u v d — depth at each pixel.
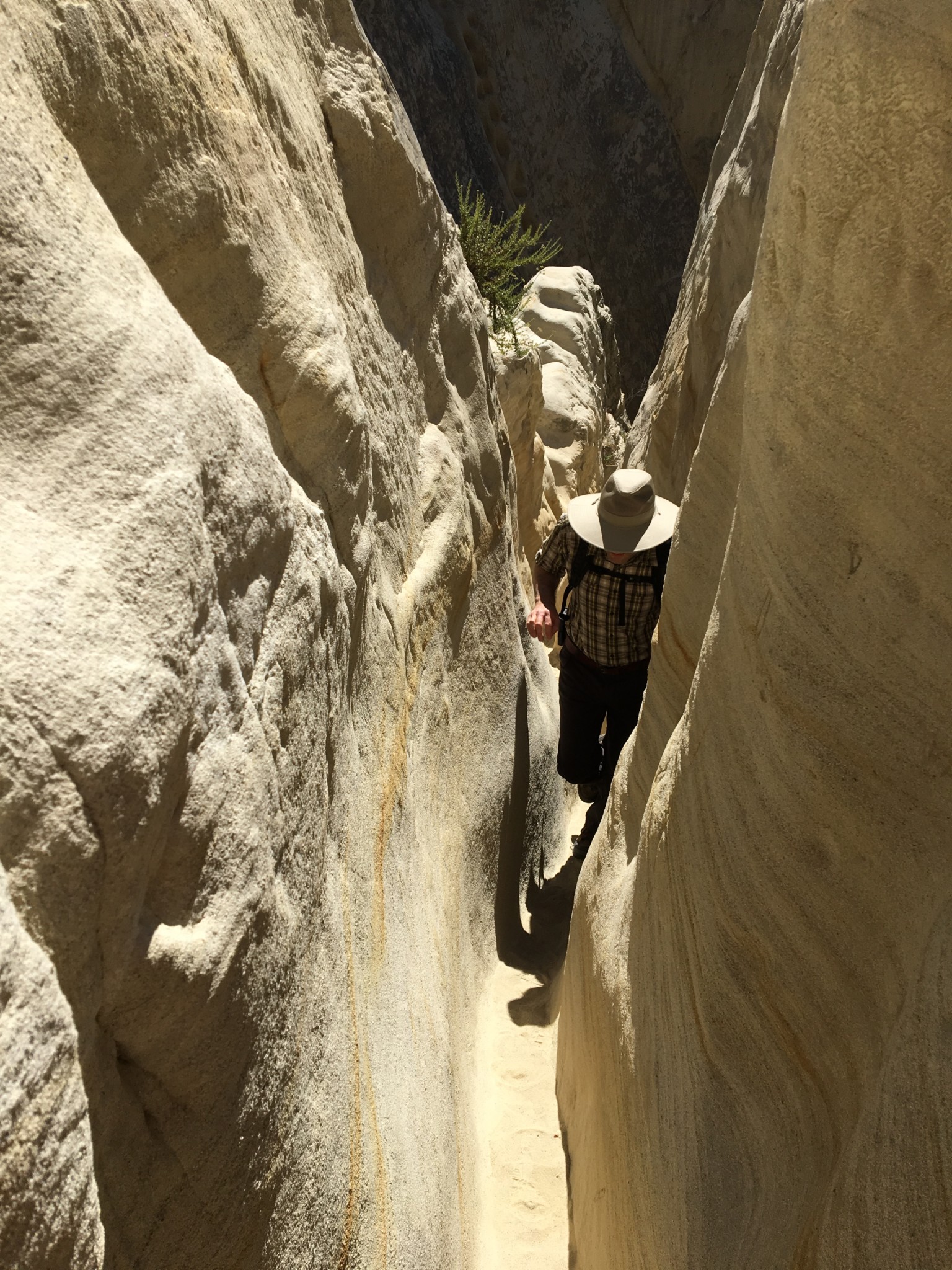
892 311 1.16
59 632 0.95
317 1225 1.38
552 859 4.13
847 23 1.16
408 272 2.87
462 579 2.99
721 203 4.81
